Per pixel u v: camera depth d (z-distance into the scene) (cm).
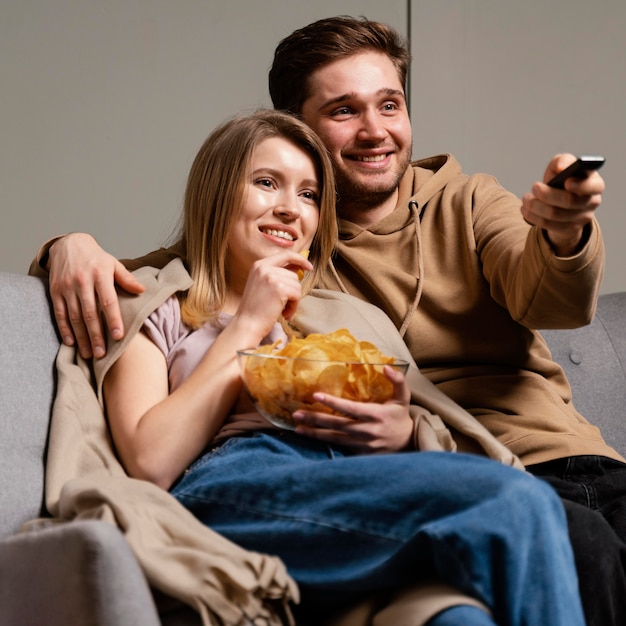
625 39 312
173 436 135
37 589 108
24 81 278
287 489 120
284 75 201
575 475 164
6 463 136
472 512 105
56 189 279
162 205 285
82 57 282
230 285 163
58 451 139
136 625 104
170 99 286
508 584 103
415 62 298
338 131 192
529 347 179
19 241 277
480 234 180
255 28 292
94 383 148
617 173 311
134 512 117
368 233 188
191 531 115
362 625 111
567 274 145
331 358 133
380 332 167
